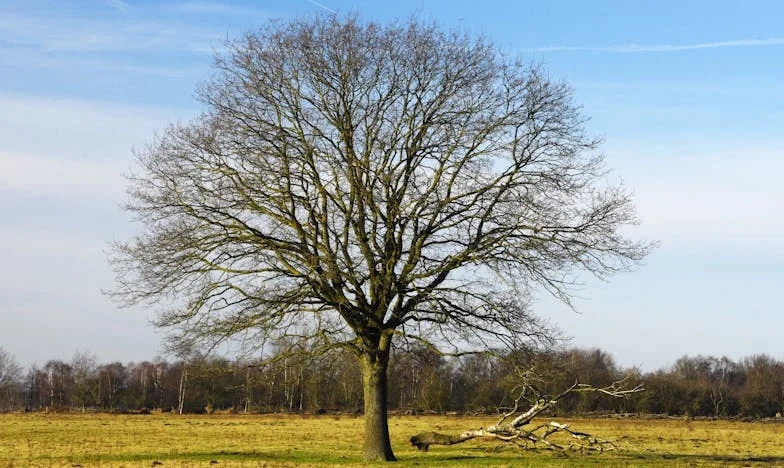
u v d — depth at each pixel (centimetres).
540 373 2833
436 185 2803
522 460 3034
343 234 2870
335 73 2827
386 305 2856
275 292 2745
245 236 2762
